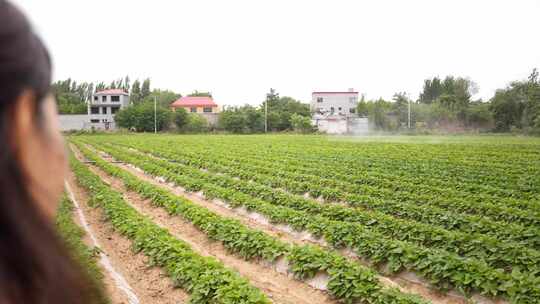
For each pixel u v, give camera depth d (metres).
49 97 0.69
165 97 121.62
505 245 10.38
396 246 10.54
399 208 15.33
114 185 23.61
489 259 10.36
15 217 0.61
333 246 12.06
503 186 20.48
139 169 31.61
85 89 136.00
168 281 9.61
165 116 91.81
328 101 123.06
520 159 33.34
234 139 65.31
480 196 16.94
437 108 87.06
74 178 24.70
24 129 0.63
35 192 0.64
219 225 12.90
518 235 11.93
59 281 0.64
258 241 11.40
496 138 67.69
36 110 0.65
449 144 50.28
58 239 0.67
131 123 91.19
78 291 0.68
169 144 53.59
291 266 10.36
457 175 23.72
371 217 13.54
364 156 35.44
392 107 91.88
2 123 0.61
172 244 10.56
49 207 0.68
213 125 93.56
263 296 7.80
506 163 31.36
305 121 90.25
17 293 0.60
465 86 96.62
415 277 10.00
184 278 9.16
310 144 52.09
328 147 46.56
